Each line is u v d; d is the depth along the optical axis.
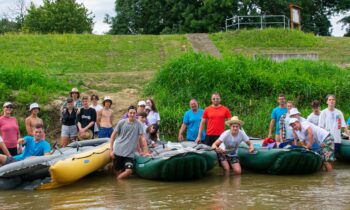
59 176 8.90
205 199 7.80
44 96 14.96
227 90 15.47
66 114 11.91
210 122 10.88
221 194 8.17
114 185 9.23
